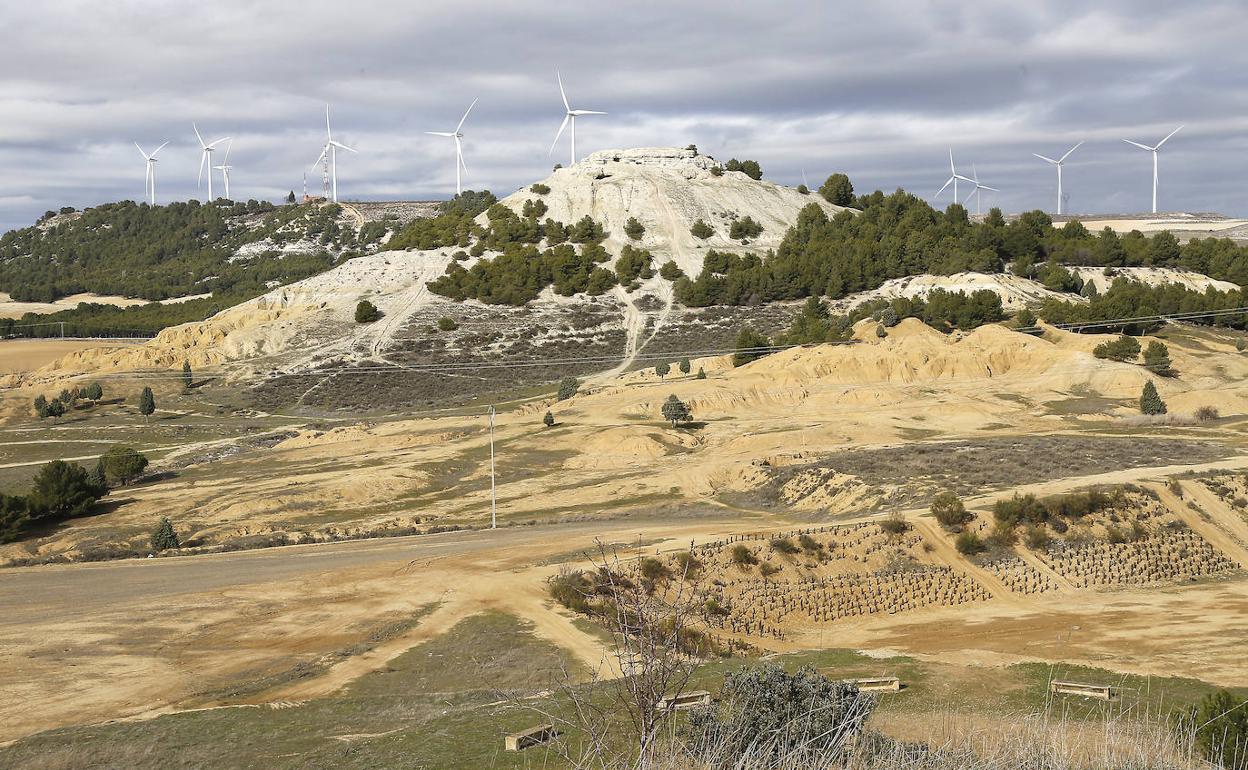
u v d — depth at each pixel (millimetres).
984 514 66250
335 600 56594
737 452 100188
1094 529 65625
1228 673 42281
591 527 75062
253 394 157750
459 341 178875
